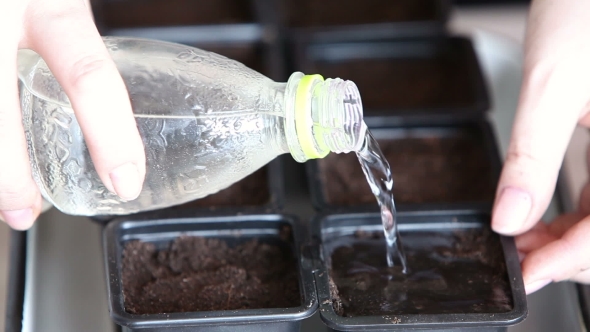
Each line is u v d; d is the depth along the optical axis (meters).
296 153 0.50
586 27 0.56
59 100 0.50
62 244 0.60
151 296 0.55
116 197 0.53
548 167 0.55
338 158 0.65
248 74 0.52
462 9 0.77
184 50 0.53
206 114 0.51
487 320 0.51
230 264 0.57
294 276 0.56
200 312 0.51
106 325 0.56
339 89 0.49
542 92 0.55
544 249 0.55
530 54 0.57
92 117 0.46
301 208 0.62
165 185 0.52
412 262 0.57
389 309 0.54
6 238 0.60
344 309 0.54
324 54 0.73
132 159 0.46
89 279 0.58
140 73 0.51
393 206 0.55
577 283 0.57
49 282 0.58
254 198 0.62
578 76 0.55
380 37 0.72
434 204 0.59
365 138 0.52
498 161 0.63
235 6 0.77
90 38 0.47
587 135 0.67
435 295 0.55
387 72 0.72
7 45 0.47
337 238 0.58
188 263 0.57
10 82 0.47
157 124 0.51
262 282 0.56
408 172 0.65
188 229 0.58
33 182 0.50
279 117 0.50
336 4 0.77
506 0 0.77
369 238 0.58
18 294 0.56
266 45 0.71
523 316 0.52
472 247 0.58
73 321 0.56
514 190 0.55
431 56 0.73
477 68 0.69
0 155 0.48
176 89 0.51
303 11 0.77
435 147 0.66
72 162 0.51
